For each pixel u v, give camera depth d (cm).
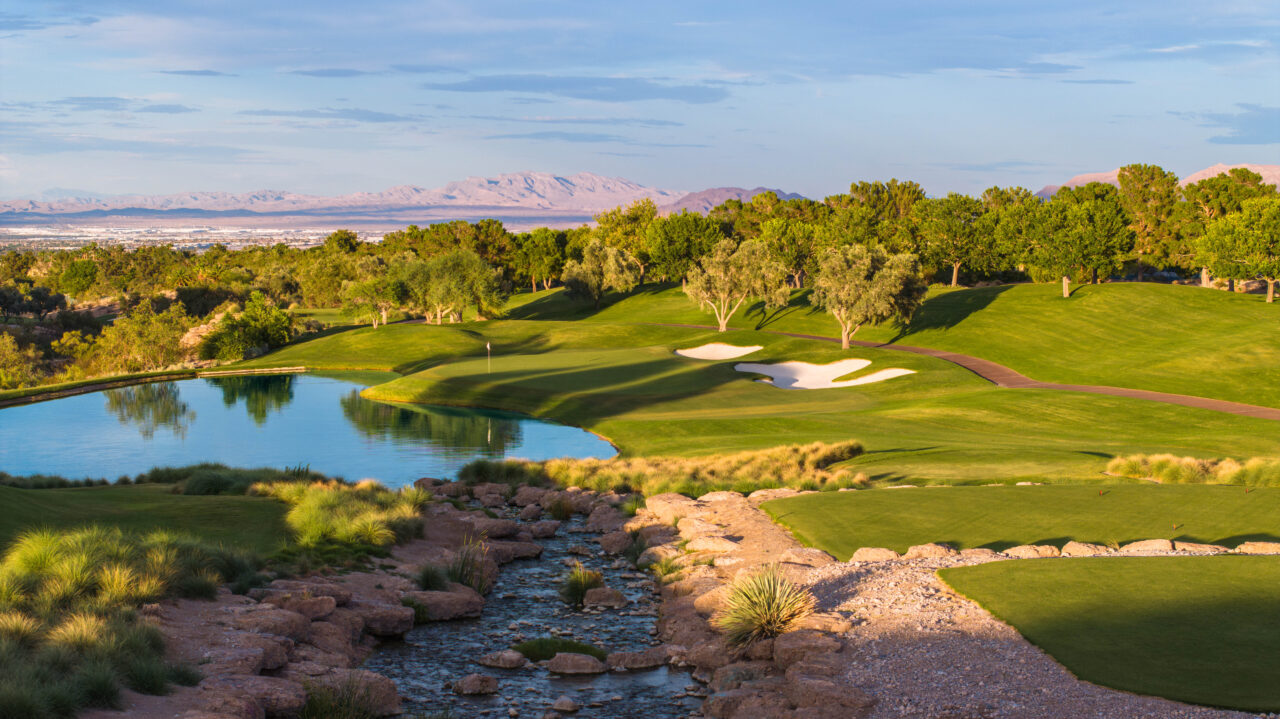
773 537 2183
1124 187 11975
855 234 11788
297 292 17475
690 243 12606
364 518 2206
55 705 993
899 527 2122
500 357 8225
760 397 6094
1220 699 1032
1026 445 3891
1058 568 1586
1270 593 1379
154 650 1240
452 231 16575
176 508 2258
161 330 9819
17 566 1489
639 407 5847
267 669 1316
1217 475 2759
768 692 1266
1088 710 1035
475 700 1389
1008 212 10638
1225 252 8775
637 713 1330
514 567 2306
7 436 5538
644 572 2225
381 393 6931
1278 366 6006
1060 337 8094
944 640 1313
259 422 5972
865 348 7662
